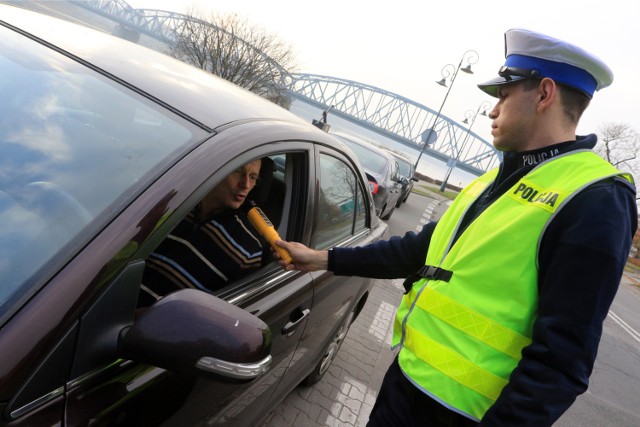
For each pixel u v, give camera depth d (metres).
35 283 0.97
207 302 1.09
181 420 1.34
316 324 2.27
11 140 1.26
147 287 1.45
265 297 1.70
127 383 1.11
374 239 2.95
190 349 1.02
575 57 1.33
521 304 1.26
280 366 2.00
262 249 1.82
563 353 1.11
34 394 0.91
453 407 1.33
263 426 2.65
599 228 1.13
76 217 1.10
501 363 1.29
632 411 5.28
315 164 2.00
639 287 24.56
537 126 1.38
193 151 1.28
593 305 1.11
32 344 0.90
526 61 1.38
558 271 1.16
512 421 1.14
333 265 1.80
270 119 1.72
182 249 1.54
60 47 1.60
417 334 1.43
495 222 1.33
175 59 2.01
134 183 1.17
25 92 1.40
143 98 1.44
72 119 1.33
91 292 0.98
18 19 1.75
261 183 2.09
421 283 1.50
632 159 41.41
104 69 1.53
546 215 1.23
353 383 3.48
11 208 1.11
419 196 21.45
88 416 1.01
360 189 2.74
